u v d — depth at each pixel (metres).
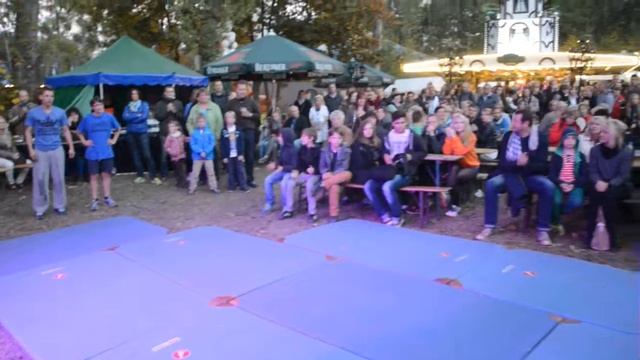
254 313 3.79
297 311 3.82
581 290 4.17
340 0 18.59
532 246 5.53
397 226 6.28
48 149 6.98
